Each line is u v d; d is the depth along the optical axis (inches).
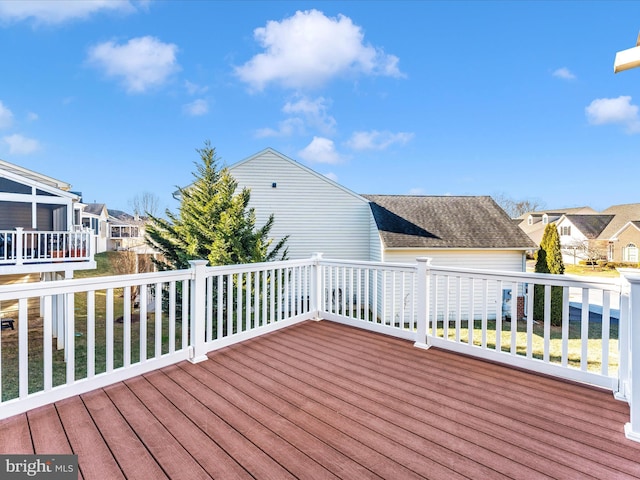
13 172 368.5
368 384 118.8
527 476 72.8
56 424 91.8
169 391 112.6
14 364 265.3
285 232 445.4
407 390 114.1
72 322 108.4
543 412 99.7
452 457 79.2
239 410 100.5
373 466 76.0
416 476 72.9
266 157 440.5
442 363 138.3
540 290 393.1
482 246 398.0
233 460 78.0
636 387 86.3
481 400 107.1
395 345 160.7
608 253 1025.5
